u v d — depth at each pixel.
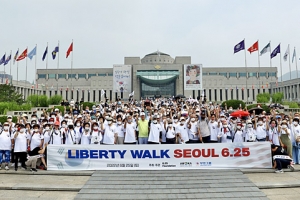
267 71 90.19
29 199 7.63
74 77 91.31
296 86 75.75
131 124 11.90
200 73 70.69
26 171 10.34
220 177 9.32
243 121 12.81
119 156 10.38
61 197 7.80
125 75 74.12
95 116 15.78
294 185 8.64
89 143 11.46
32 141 10.93
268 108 31.78
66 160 10.46
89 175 9.96
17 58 40.44
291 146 11.26
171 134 11.95
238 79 89.50
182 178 9.23
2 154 10.77
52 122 12.45
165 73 83.56
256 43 41.81
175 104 29.78
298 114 13.38
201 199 7.44
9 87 50.06
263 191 8.24
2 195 8.00
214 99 86.44
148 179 9.14
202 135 11.88
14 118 22.33
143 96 88.00
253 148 10.55
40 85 88.88
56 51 44.94
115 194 7.83
